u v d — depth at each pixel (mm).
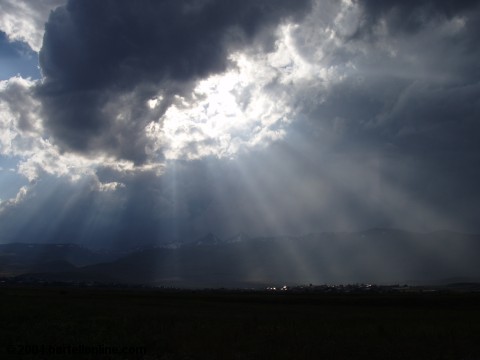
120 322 44531
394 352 30953
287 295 126938
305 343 33406
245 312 65625
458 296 96625
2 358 27328
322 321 49969
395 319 54438
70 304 71938
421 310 75562
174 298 103875
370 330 40844
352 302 92250
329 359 28328
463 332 40062
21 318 45938
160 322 45938
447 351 31688
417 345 33469
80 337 34219
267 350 30484
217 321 48438
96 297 101812
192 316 55094
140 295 118438
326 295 126000
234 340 34656
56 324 41469
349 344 33375
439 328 43031
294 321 48062
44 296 99875
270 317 56062
